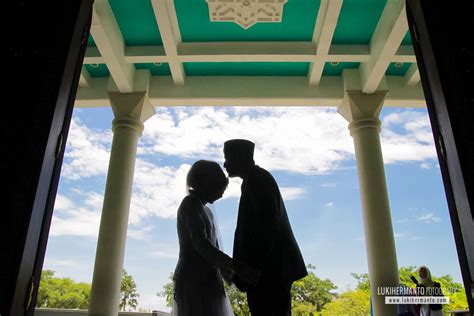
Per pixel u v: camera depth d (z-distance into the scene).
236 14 9.78
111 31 10.02
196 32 10.77
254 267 2.74
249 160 3.14
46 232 2.38
